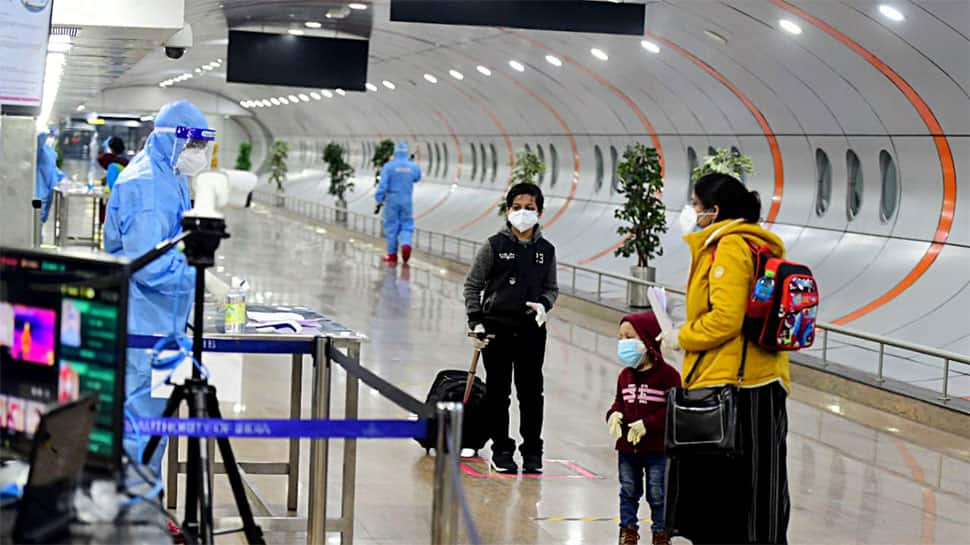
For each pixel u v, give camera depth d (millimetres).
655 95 23453
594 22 15281
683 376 6270
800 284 5938
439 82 32906
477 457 9922
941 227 17500
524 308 9219
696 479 6176
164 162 7176
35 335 4004
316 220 41844
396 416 10719
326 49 22781
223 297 7410
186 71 46094
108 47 12320
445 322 17906
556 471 9391
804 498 8836
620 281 23688
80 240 26062
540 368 9352
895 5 13859
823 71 17500
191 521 5480
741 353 6078
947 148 16875
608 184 29656
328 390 7109
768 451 6109
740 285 5953
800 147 20781
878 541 7793
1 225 12703
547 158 33188
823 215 20781
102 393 3791
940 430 11688
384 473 8992
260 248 30141
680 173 25500
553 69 25328
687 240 6234
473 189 39406
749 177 22797
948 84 15383
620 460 7387
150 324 7102
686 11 17203
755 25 16766
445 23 14953
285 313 7934
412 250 30844
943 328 15688
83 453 3826
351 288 22031
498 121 34094
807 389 13734
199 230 4867
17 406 4062
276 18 23156
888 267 18125
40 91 8781
